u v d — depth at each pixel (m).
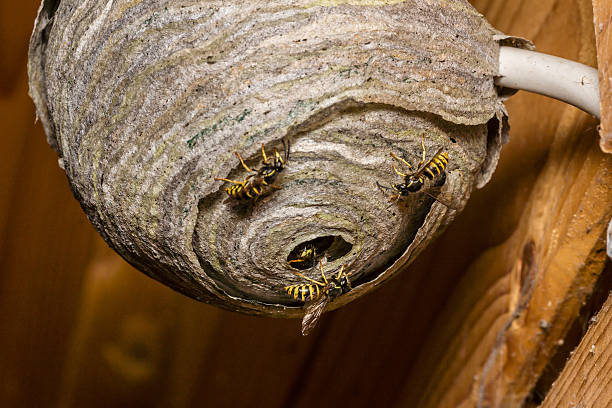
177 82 0.34
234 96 0.33
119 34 0.34
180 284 0.36
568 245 0.38
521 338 0.40
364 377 0.46
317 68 0.33
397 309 0.45
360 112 0.34
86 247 0.51
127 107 0.34
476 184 0.36
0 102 0.50
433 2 0.34
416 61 0.34
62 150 0.36
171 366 0.50
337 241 0.35
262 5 0.34
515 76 0.36
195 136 0.34
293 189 0.34
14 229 0.51
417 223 0.36
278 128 0.33
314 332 0.47
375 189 0.34
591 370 0.34
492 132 0.36
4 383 0.52
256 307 0.36
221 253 0.35
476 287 0.42
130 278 0.50
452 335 0.43
